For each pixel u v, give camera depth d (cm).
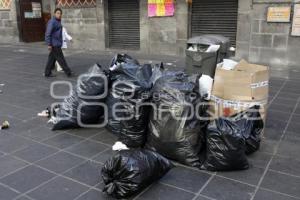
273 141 430
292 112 545
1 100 611
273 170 359
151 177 317
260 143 419
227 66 443
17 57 1131
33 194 318
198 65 511
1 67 944
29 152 402
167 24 1113
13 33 1551
